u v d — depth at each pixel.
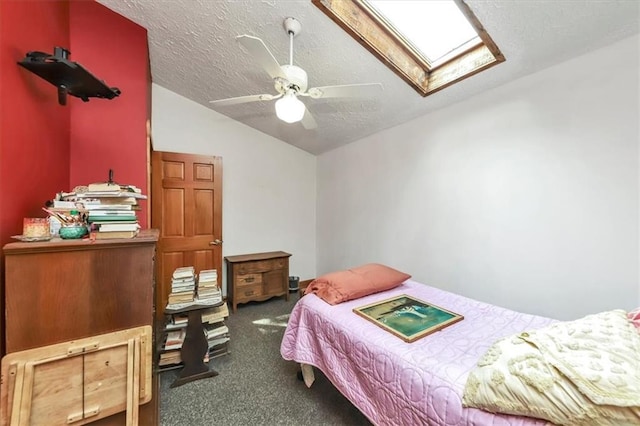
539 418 0.85
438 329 1.50
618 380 0.78
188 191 3.24
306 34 1.96
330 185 4.16
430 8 1.81
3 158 1.12
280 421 1.62
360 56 2.08
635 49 1.51
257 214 3.99
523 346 1.03
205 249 3.34
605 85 1.62
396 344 1.36
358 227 3.63
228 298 3.57
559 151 1.81
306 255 4.47
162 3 1.91
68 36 1.85
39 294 1.06
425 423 1.09
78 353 1.09
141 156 2.13
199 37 2.22
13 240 1.17
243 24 1.99
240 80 2.77
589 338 0.98
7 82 1.15
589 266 1.71
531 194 1.96
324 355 1.66
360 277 2.13
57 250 1.08
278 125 3.64
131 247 1.22
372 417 1.31
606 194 1.63
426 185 2.72
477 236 2.30
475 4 1.50
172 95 3.31
